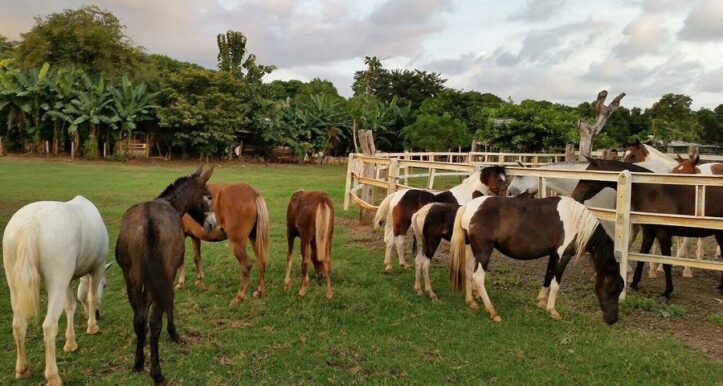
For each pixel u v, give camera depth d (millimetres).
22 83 31812
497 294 6566
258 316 5691
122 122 32344
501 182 7609
